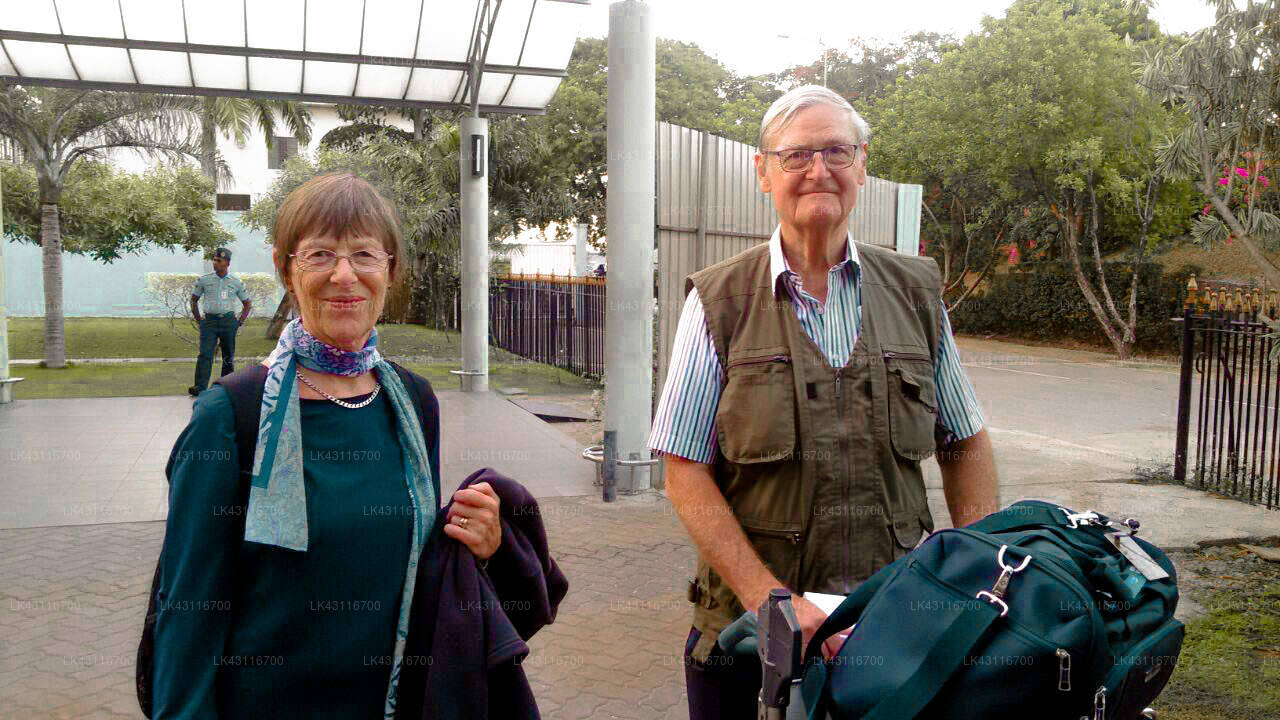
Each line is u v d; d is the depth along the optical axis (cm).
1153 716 167
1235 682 384
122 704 343
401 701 158
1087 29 2012
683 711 348
